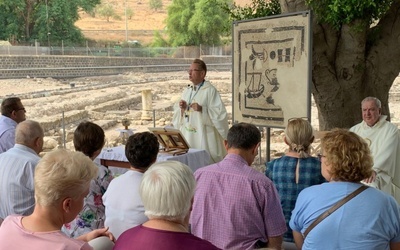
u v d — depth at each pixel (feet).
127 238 7.29
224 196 10.33
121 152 18.97
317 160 12.33
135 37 295.69
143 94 71.51
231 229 10.24
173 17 219.00
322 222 8.39
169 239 7.09
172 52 207.51
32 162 12.55
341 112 25.67
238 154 10.75
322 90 25.43
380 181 18.44
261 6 28.37
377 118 18.99
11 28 178.19
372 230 8.17
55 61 149.18
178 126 25.32
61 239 7.06
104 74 164.96
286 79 21.42
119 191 10.50
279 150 41.29
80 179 7.32
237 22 23.85
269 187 10.28
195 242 7.13
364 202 8.31
